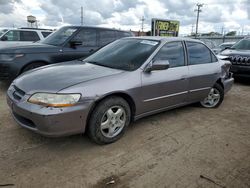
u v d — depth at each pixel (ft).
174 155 9.40
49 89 8.51
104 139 9.77
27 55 16.83
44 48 17.63
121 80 9.87
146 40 12.69
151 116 13.60
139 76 10.53
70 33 19.45
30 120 8.58
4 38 27.78
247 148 10.30
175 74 12.22
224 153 9.75
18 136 10.29
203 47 14.70
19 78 10.36
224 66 15.94
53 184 7.34
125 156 9.15
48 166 8.25
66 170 8.08
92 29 20.53
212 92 15.53
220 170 8.52
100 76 9.64
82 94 8.66
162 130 11.74
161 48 11.88
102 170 8.18
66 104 8.32
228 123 13.19
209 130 12.07
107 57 12.32
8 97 9.79
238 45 26.71
